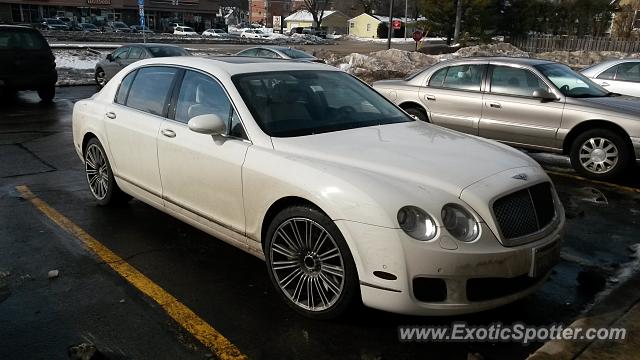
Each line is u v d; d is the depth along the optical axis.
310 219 3.32
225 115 4.04
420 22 44.38
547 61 8.23
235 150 3.82
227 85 4.10
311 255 3.39
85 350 2.99
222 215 4.00
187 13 82.88
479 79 8.18
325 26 101.50
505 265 3.06
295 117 4.04
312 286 3.44
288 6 136.00
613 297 3.70
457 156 3.58
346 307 3.27
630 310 3.46
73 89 16.48
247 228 3.80
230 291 3.87
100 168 5.56
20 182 6.56
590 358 2.94
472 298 3.06
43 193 6.11
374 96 4.82
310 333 3.33
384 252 2.98
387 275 3.00
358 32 90.69
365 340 3.27
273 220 3.56
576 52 29.52
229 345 3.21
